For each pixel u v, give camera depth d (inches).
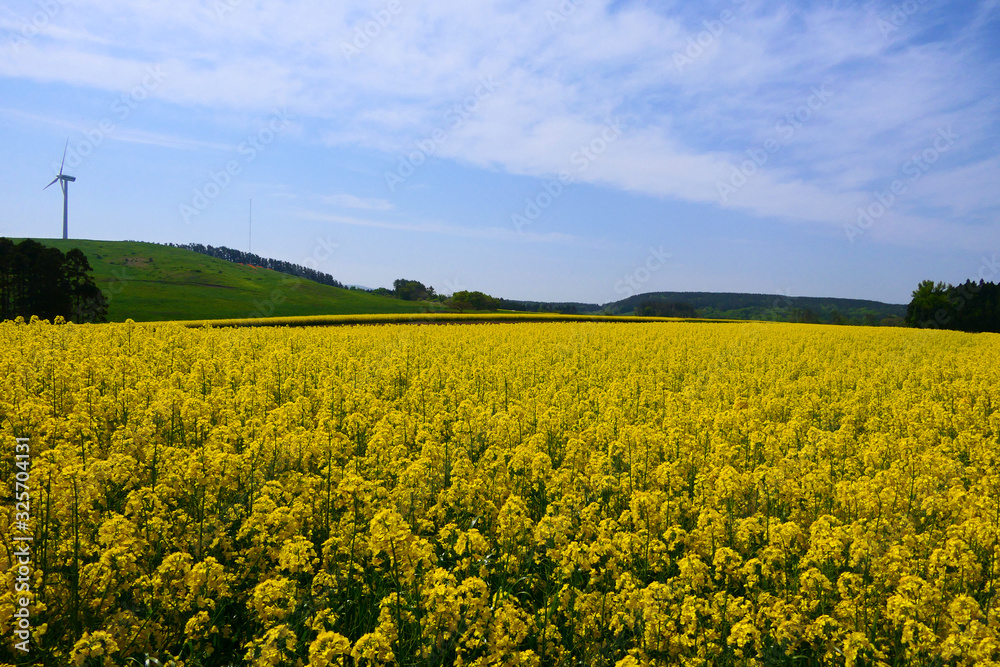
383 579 225.8
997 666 174.2
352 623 216.4
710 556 249.6
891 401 588.1
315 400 528.1
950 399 597.0
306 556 225.3
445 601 193.9
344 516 264.5
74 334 793.6
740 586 236.1
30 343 679.1
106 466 269.9
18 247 2165.4
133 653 193.5
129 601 216.7
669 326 1881.2
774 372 781.3
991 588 227.6
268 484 282.5
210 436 367.6
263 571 237.5
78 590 207.6
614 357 935.7
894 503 294.8
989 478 315.6
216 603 213.6
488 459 340.2
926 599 205.6
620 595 210.5
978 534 242.8
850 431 460.4
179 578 208.7
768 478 308.5
